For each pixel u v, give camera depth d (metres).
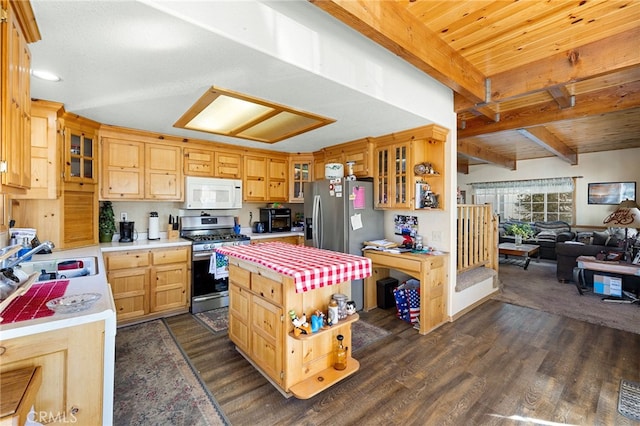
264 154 4.39
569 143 5.89
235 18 1.47
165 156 3.48
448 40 2.20
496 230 4.32
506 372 2.22
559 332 2.92
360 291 3.56
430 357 2.45
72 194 2.77
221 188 3.87
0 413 0.89
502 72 2.72
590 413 1.78
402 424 1.70
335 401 1.90
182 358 2.42
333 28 1.94
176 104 2.43
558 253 4.78
